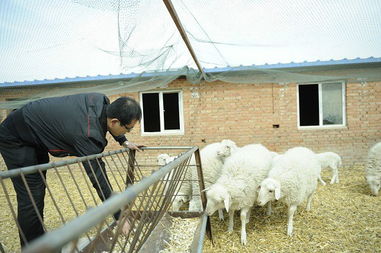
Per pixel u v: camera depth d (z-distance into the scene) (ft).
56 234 1.85
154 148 10.73
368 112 26.00
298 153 13.78
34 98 26.32
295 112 26.61
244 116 27.07
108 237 8.45
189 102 27.53
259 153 13.92
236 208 12.01
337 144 26.37
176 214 11.17
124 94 28.32
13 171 5.43
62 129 7.16
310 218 13.64
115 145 28.27
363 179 21.33
